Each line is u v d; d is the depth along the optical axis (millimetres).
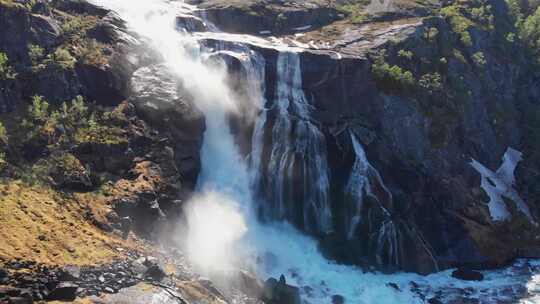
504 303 42156
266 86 53531
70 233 34438
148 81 47000
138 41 50594
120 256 34062
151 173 42094
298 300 39219
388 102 54719
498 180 61688
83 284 30391
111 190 39438
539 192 60844
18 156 38812
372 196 49875
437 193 52875
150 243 37875
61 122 41781
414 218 51125
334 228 50094
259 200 49562
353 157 51906
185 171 45031
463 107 61312
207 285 34750
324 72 54031
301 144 51688
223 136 49938
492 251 50094
